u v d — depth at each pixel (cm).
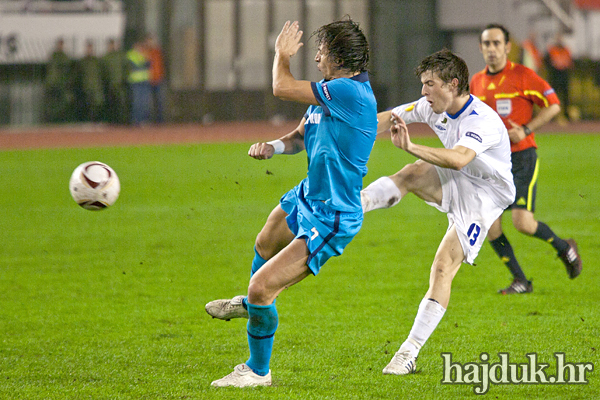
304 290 2223
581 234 3006
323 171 1398
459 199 1655
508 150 1656
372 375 1490
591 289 2195
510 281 2322
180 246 2900
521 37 9550
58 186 4575
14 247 2891
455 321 1875
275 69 1369
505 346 1661
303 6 9475
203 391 1395
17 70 8825
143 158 5953
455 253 1612
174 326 1869
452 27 9650
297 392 1388
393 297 2134
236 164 5603
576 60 9462
